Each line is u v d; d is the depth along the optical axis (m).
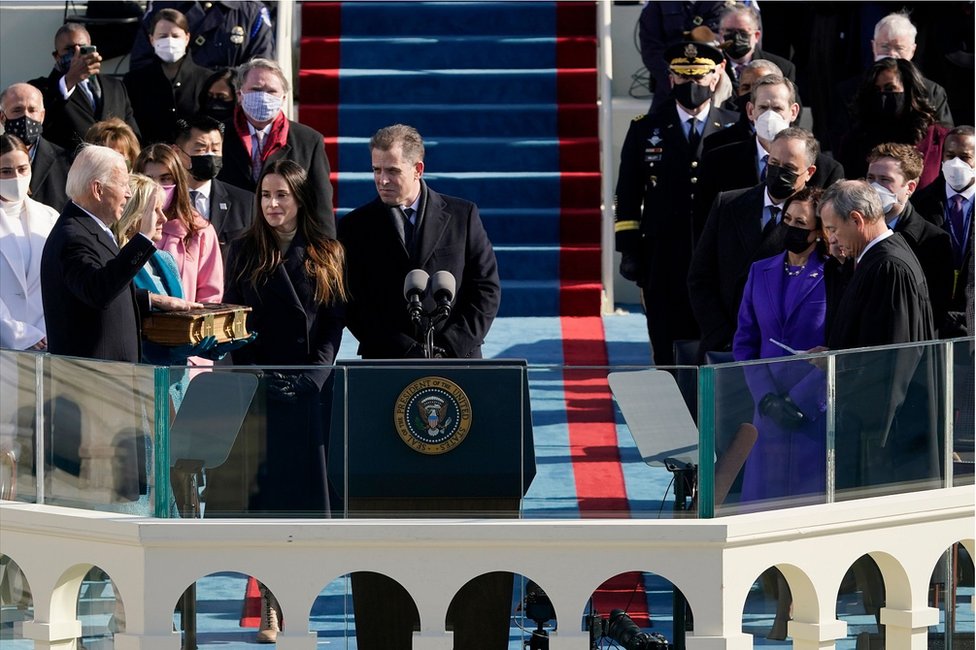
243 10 44.50
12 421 23.09
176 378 22.19
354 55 50.56
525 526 21.62
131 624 22.02
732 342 29.36
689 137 36.47
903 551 23.31
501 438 21.88
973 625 24.75
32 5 49.66
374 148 27.42
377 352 27.64
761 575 23.38
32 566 23.02
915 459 23.55
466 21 51.66
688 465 22.06
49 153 34.00
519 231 45.91
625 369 22.00
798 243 26.64
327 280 26.70
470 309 27.83
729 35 40.94
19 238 29.00
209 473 22.12
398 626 23.17
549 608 23.17
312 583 21.88
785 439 22.52
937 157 35.44
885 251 24.62
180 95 40.59
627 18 51.59
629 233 37.16
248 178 35.34
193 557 21.84
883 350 23.08
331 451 21.89
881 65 35.59
